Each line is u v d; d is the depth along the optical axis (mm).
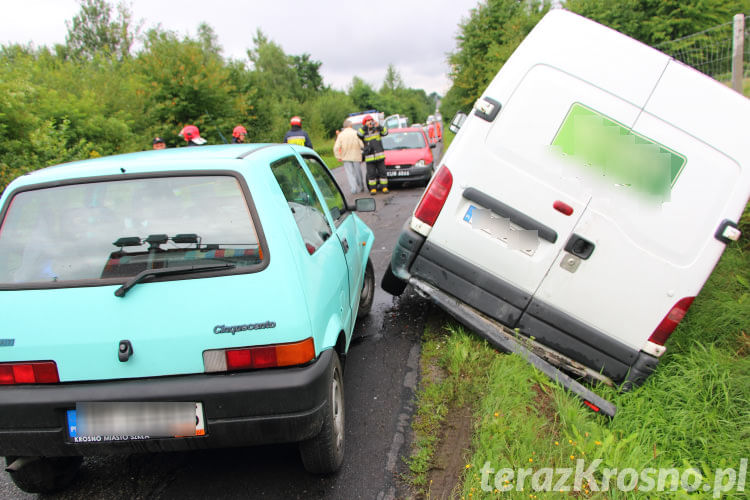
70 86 14414
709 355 3727
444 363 3928
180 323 2225
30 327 2238
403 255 4039
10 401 2203
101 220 2381
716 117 3227
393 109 83500
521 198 3607
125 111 15656
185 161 2461
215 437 2244
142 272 2242
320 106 46688
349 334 3496
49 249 2352
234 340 2227
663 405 3354
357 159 13172
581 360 3695
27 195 2422
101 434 2229
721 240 3291
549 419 3166
